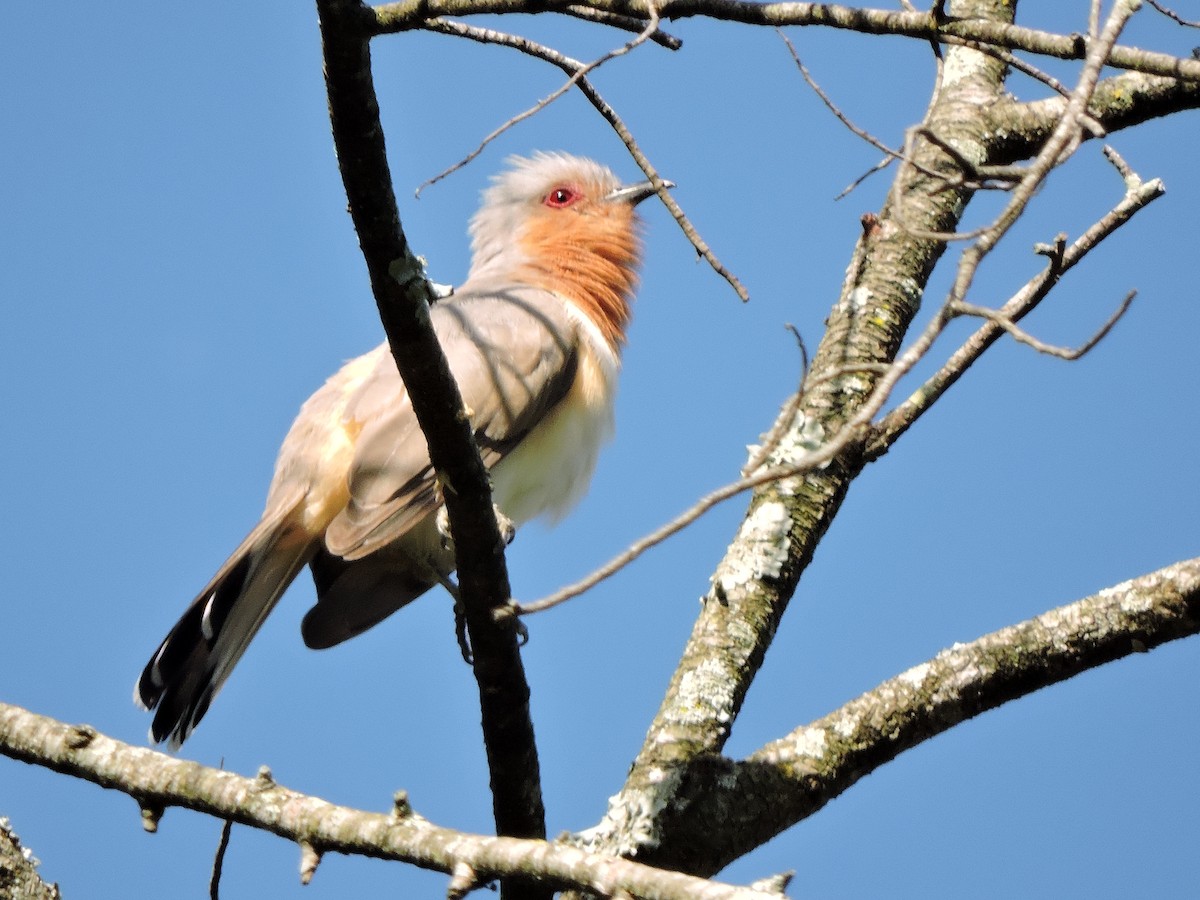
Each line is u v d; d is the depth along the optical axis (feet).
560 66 24.35
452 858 20.66
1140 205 27.91
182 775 22.84
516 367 38.96
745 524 31.78
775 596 30.83
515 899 24.72
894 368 17.31
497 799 26.25
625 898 18.89
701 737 28.76
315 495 36.68
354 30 20.44
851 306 33.83
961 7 40.09
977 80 38.32
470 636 25.22
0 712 23.90
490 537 24.73
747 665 30.09
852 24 21.34
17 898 23.70
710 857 27.45
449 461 24.06
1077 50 20.03
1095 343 17.35
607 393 41.52
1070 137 17.85
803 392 20.97
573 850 19.86
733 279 24.54
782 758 28.07
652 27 21.36
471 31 23.58
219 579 35.22
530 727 25.81
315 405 38.75
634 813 27.71
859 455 31.73
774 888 18.06
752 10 21.62
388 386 37.42
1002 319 17.51
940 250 35.22
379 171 21.52
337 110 20.94
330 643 37.50
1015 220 17.61
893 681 28.30
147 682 34.19
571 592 18.56
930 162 36.19
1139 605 26.37
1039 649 27.02
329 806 22.04
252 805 22.20
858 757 27.96
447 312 40.52
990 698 27.37
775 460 31.78
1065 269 28.35
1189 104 36.47
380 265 22.35
